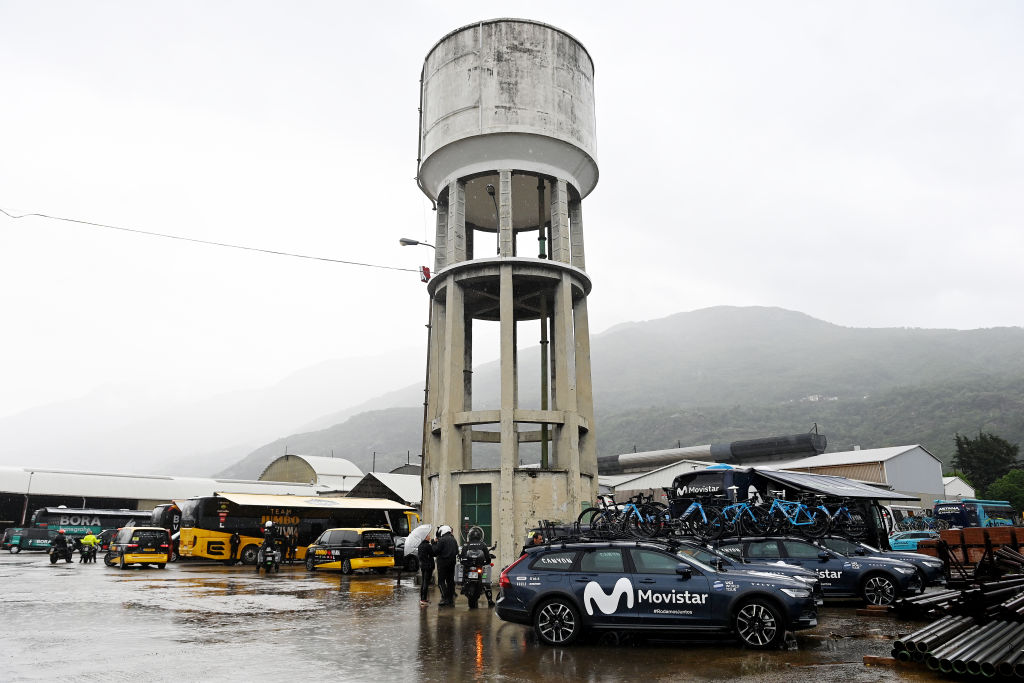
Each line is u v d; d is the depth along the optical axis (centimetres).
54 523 4934
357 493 5322
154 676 889
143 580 2431
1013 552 1692
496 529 2262
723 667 954
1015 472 6656
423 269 2894
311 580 2494
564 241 2539
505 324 2419
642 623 1104
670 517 1912
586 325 2683
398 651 1081
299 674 909
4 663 967
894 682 856
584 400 2609
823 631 1254
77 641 1148
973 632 1002
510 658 1026
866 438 14575
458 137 2517
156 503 6131
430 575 1722
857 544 1630
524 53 2561
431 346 2772
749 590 1087
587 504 2462
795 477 2094
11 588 2091
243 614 1505
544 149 2522
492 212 2928
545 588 1144
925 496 4919
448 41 2633
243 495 3666
